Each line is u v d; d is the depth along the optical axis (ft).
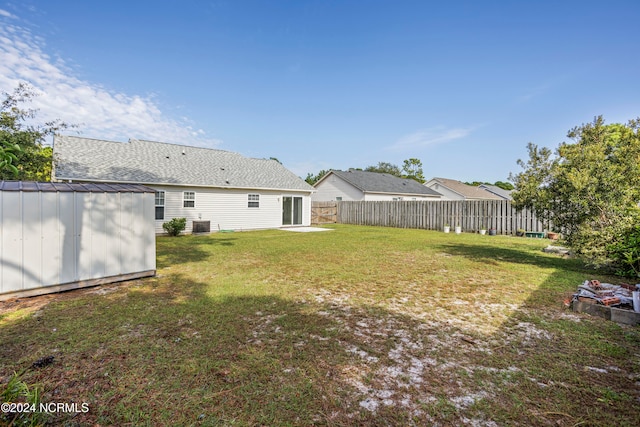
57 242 15.05
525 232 44.80
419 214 58.18
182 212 45.96
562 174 19.11
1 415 6.10
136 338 10.13
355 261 23.93
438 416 6.40
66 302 13.74
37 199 14.43
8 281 13.74
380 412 6.54
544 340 10.06
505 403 6.81
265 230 52.54
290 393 7.20
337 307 13.34
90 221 16.12
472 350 9.41
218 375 7.95
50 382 7.54
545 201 19.86
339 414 6.48
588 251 17.56
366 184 87.45
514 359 8.82
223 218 50.39
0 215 13.47
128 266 17.66
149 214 18.57
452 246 32.91
